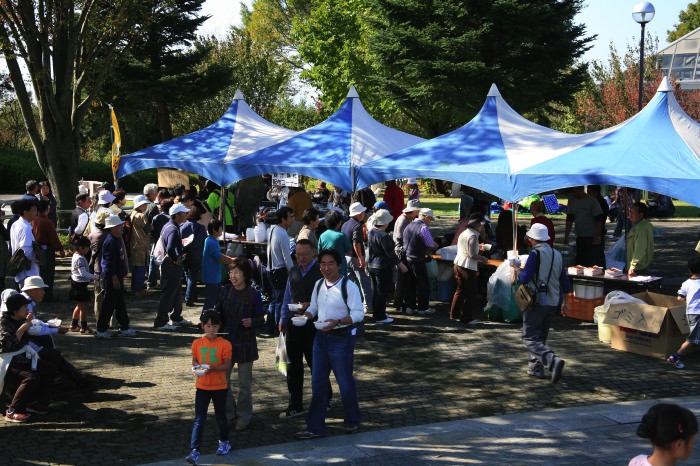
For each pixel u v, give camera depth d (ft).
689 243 75.56
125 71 131.75
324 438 24.47
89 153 194.18
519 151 42.16
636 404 27.78
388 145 48.08
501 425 25.44
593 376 31.71
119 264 37.17
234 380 31.30
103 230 37.70
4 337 26.16
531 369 31.68
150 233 49.03
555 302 31.14
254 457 22.59
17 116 174.81
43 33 65.92
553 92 130.31
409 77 130.11
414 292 43.39
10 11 63.62
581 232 47.57
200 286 51.13
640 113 42.01
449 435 24.44
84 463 22.62
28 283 28.91
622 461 21.65
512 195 39.27
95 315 40.24
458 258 40.68
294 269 26.08
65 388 30.04
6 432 25.26
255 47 190.08
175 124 175.83
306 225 36.99
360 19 149.59
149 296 48.01
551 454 22.39
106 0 72.84
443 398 28.96
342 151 45.91
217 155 50.98
